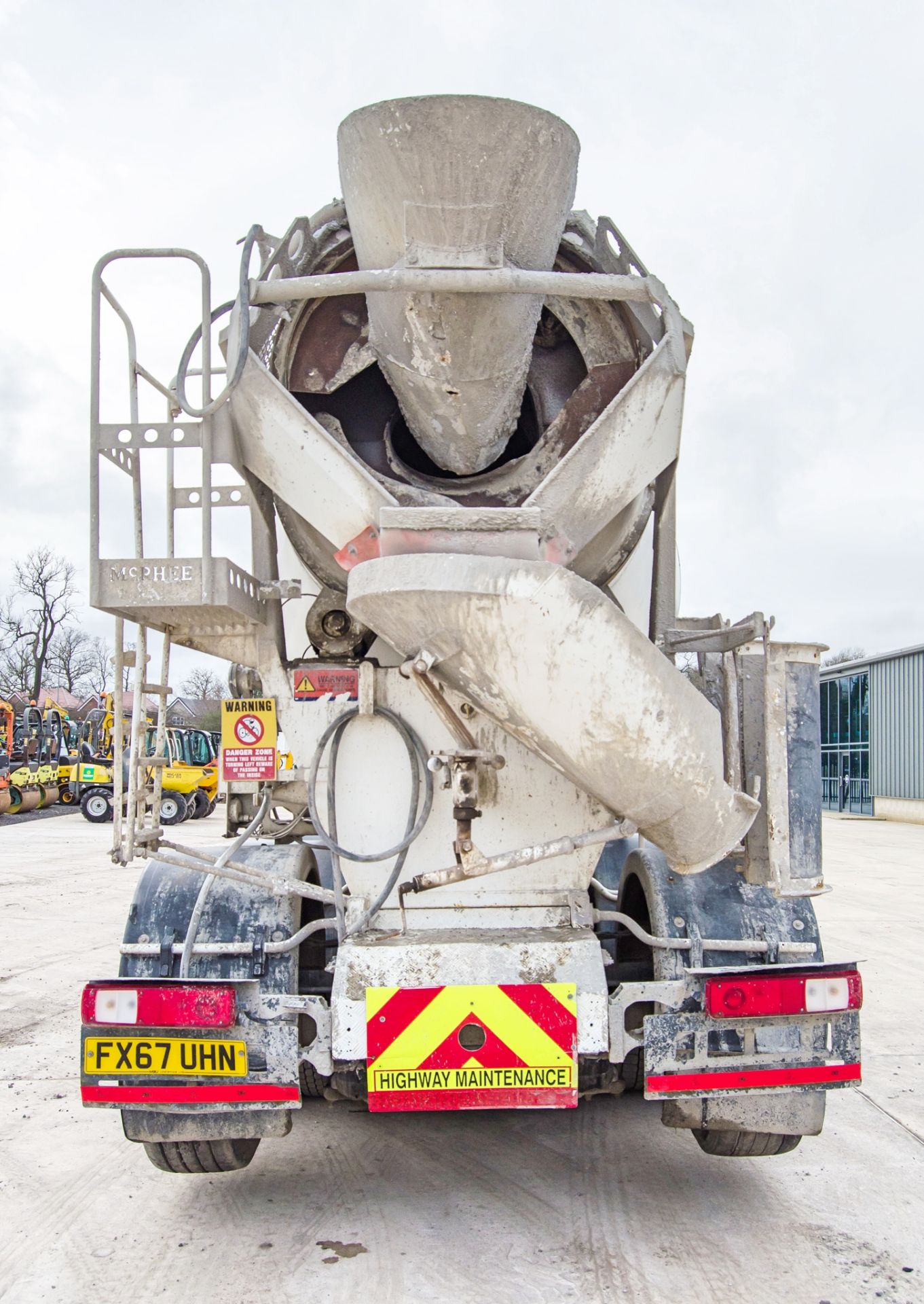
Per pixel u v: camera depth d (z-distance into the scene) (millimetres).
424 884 3289
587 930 3379
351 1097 3404
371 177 3117
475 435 3455
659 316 3572
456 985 3068
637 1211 3479
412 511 3016
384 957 3102
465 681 3062
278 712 3566
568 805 3447
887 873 14492
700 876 3605
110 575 3170
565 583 2770
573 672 2814
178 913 3492
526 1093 3035
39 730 29062
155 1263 3131
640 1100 4754
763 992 3154
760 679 3416
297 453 3275
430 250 3193
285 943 3373
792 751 3393
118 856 3248
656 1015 3191
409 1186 3723
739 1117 3266
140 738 3354
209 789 24078
